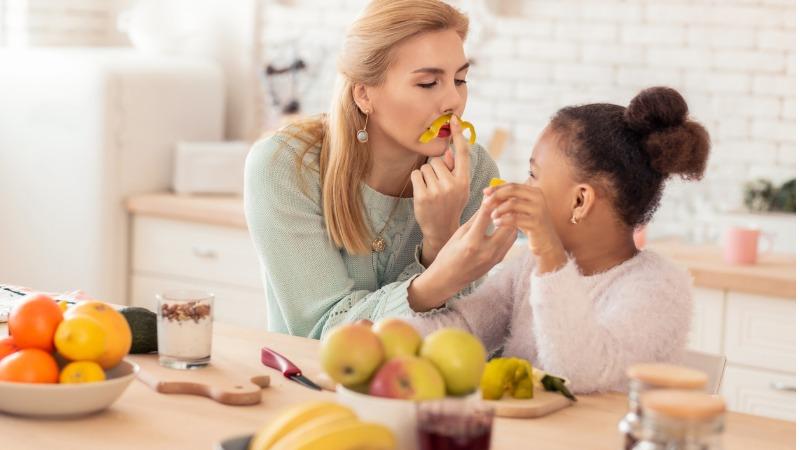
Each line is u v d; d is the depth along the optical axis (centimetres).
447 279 194
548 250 171
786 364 317
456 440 117
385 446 119
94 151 396
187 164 408
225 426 145
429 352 135
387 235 224
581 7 393
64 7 451
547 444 143
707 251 352
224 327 200
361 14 211
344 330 133
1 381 143
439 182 210
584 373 168
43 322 151
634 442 125
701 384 122
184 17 449
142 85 405
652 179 185
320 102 436
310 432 117
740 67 374
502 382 157
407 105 207
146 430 142
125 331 154
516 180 407
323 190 217
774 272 320
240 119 451
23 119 407
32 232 411
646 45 386
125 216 406
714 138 379
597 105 190
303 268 217
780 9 367
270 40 445
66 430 141
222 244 390
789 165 370
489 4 404
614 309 178
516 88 404
